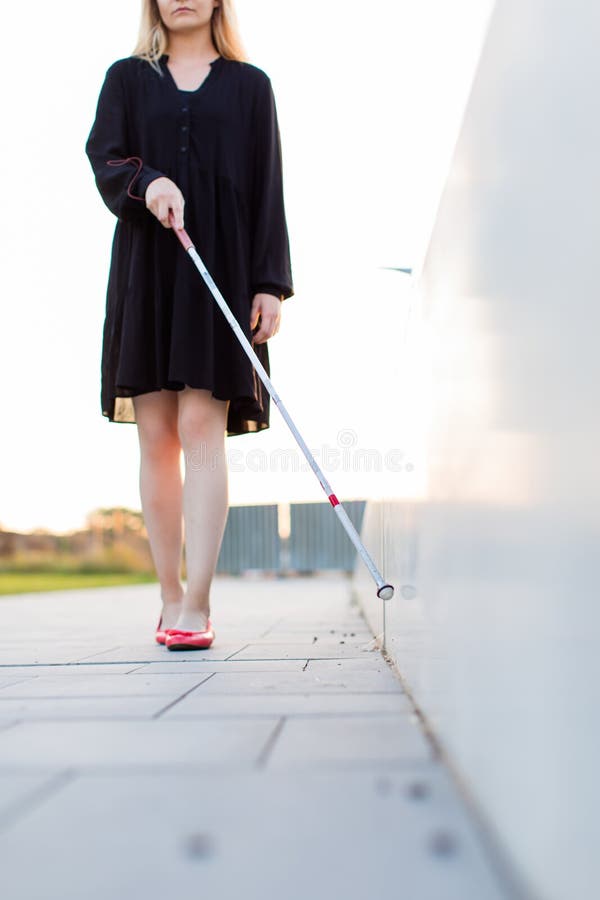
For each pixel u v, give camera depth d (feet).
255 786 3.52
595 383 2.31
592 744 2.28
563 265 2.56
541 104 2.77
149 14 9.02
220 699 5.50
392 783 3.56
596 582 2.28
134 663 7.50
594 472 2.31
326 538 39.52
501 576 3.15
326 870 2.68
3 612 16.01
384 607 8.00
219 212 8.53
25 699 5.65
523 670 2.82
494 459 3.31
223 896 2.51
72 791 3.49
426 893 2.52
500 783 2.99
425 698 4.77
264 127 8.85
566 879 2.40
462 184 4.12
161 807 3.26
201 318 8.17
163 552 8.97
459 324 4.11
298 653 8.05
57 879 2.64
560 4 2.60
